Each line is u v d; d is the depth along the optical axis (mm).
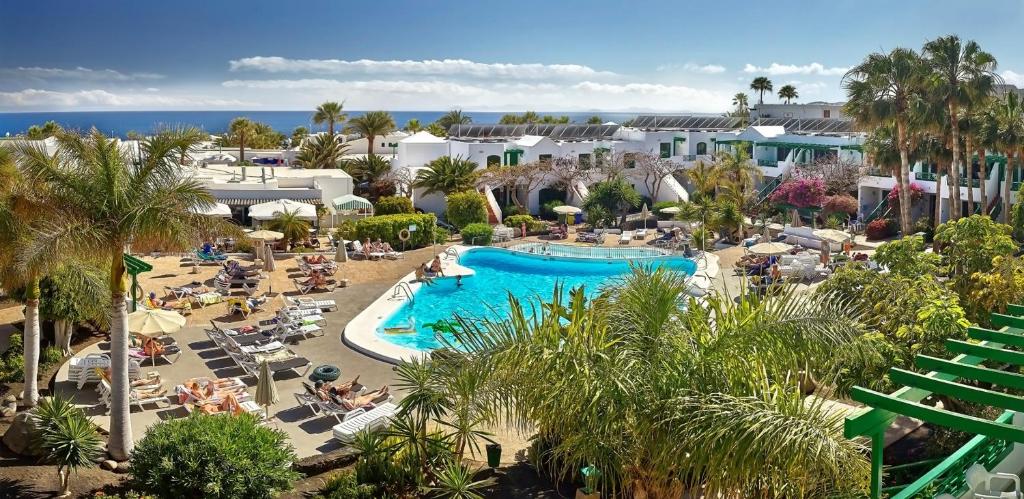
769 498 10625
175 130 15438
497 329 12281
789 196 49344
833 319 11820
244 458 13797
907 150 44438
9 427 17125
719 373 11453
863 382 14680
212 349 23969
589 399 11141
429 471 14758
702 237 41375
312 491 15094
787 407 10430
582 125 74500
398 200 48969
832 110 77500
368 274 35281
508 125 74375
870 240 44719
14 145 15062
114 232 15016
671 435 10883
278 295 31016
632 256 41500
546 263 40812
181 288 30172
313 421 18391
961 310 15125
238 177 47844
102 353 22781
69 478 14992
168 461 13625
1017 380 7887
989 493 8492
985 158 47438
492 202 53625
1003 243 18391
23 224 15578
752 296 12375
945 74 40344
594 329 11992
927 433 16047
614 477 12477
